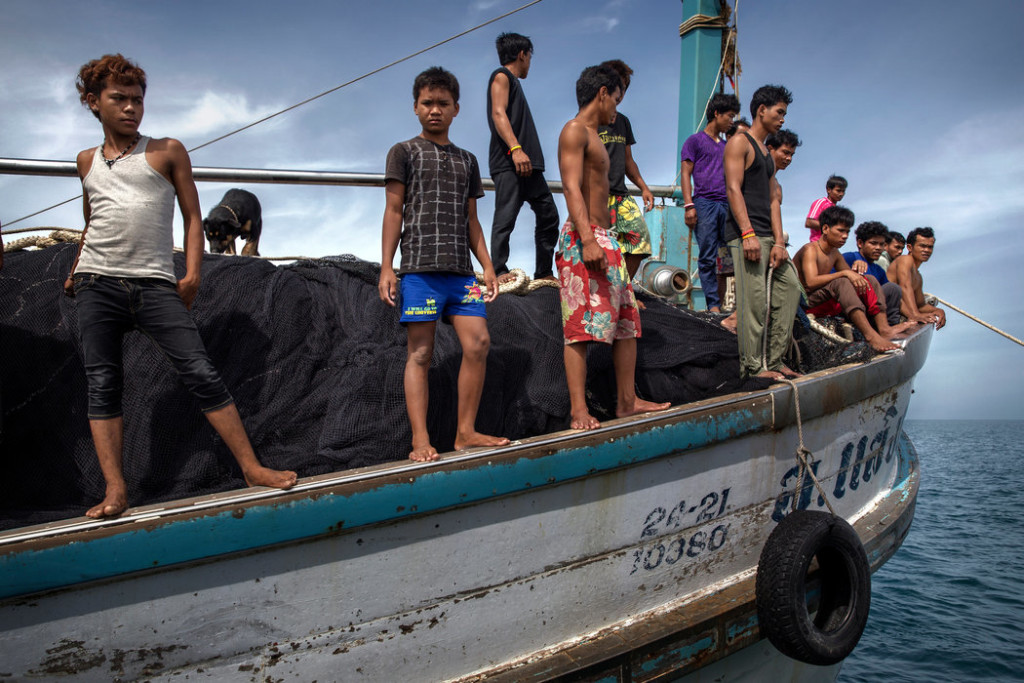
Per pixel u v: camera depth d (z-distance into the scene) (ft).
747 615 11.46
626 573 10.68
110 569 7.00
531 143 14.64
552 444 9.55
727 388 12.52
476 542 9.20
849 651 11.39
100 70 7.63
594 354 12.17
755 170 13.12
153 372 9.42
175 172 8.14
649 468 10.65
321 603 8.20
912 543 50.31
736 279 13.10
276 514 7.73
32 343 9.46
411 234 9.43
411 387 9.45
